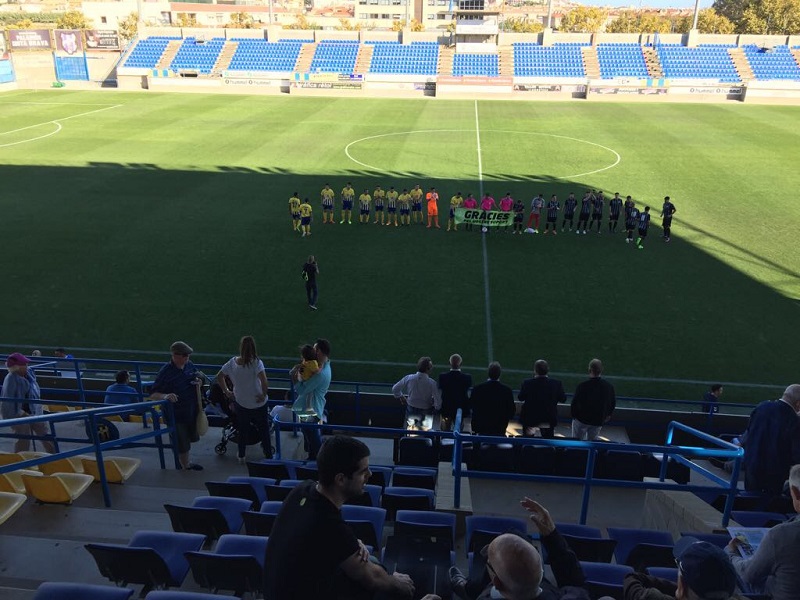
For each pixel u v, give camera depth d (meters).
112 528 6.96
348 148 39.69
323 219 27.38
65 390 12.48
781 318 18.72
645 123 48.41
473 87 61.44
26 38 66.19
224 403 9.99
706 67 61.78
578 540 5.88
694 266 22.44
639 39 64.94
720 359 16.66
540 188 31.64
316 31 68.38
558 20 155.38
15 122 46.88
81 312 19.06
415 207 26.97
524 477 7.45
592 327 18.22
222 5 136.12
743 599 3.32
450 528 5.84
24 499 6.77
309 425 8.81
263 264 22.50
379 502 7.40
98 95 60.66
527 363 16.45
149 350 17.08
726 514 6.79
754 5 95.88
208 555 5.03
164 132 43.88
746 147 40.09
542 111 53.88
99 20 129.12
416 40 67.62
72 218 27.03
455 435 7.32
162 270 21.94
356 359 16.59
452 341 17.48
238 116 50.06
